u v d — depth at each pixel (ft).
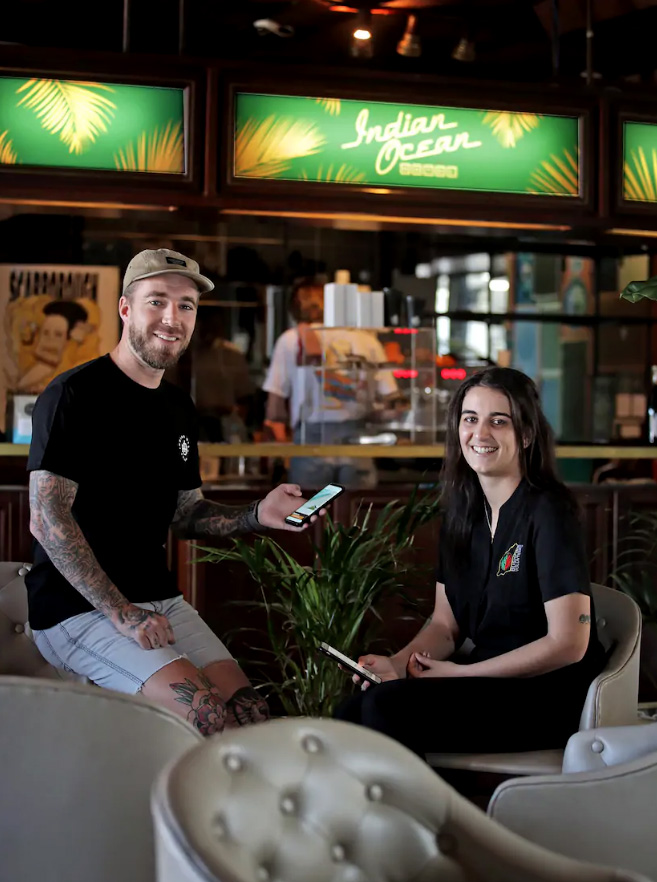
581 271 23.95
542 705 7.82
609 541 14.58
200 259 22.56
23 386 20.81
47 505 8.20
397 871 4.62
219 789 4.29
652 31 21.70
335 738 4.71
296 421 19.40
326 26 21.67
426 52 23.38
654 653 13.82
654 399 20.27
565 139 16.06
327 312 17.79
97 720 5.10
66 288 21.18
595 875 4.56
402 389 16.90
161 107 14.70
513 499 8.31
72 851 5.09
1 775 4.98
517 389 8.34
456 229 16.89
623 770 5.96
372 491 13.71
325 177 15.24
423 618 11.02
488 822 4.74
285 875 4.39
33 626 8.55
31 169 14.37
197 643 8.84
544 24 21.11
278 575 10.81
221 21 21.53
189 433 9.34
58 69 14.39
